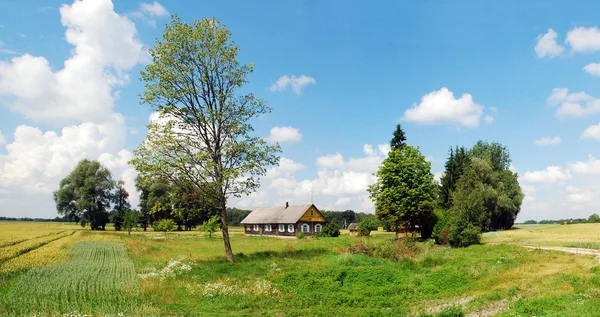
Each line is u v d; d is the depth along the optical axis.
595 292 16.16
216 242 57.75
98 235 72.31
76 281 22.22
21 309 16.17
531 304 15.38
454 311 15.87
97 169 109.38
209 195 32.00
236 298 19.25
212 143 32.72
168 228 81.62
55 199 106.12
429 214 56.75
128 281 22.52
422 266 28.47
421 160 57.84
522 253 32.38
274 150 33.22
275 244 52.44
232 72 32.62
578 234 58.56
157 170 30.14
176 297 19.16
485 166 76.94
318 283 22.48
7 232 78.81
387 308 18.02
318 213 85.44
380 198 57.78
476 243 42.91
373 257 32.72
